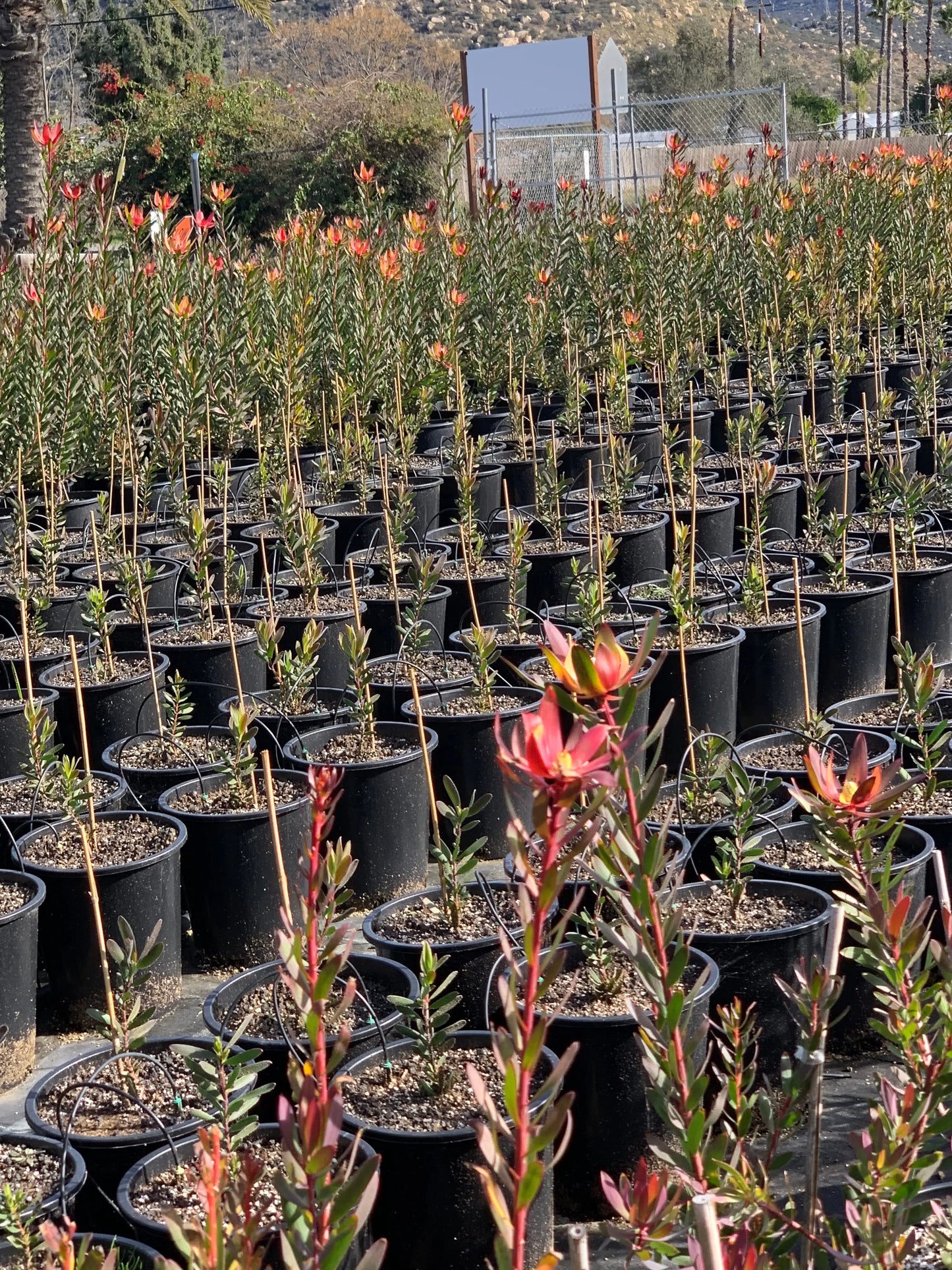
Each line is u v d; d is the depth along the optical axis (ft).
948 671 16.57
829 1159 9.26
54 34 136.05
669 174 35.47
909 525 19.44
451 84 144.15
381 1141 8.07
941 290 34.06
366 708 14.25
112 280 25.85
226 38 192.24
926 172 38.29
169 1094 8.95
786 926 10.23
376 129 79.66
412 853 14.08
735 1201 4.82
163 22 108.68
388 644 19.35
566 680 3.79
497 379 31.22
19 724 15.44
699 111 68.03
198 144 80.18
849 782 5.14
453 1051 9.11
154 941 11.97
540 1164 3.37
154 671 15.72
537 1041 3.41
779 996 9.98
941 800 12.16
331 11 210.18
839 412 28.17
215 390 25.50
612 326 31.96
